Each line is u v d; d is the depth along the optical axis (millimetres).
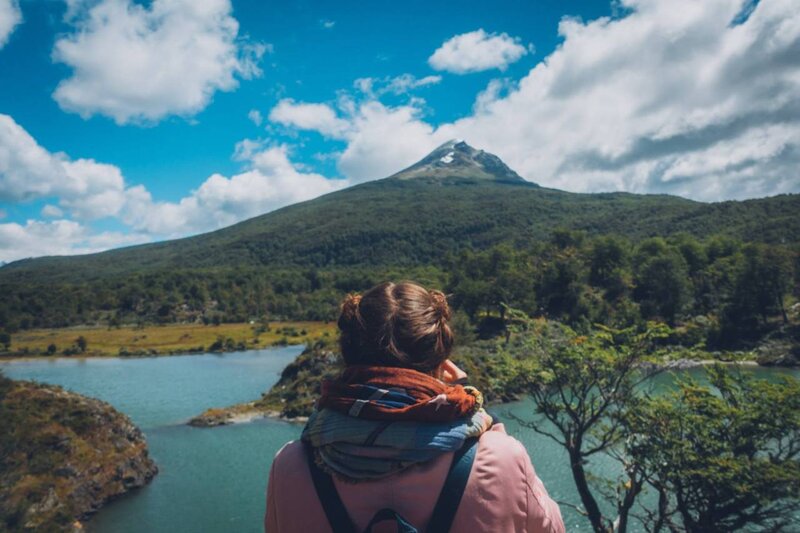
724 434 15781
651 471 15836
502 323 90562
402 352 1496
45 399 37312
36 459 31469
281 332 141250
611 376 18484
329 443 1381
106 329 157000
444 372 1676
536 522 1377
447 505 1301
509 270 100312
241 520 30328
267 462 39438
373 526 1270
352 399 1396
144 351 115562
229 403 60156
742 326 86250
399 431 1324
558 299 103188
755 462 14789
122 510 32000
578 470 18719
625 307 82750
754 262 87875
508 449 1405
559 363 18859
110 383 74625
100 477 33312
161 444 44469
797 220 162250
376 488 1322
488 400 47969
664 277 92375
